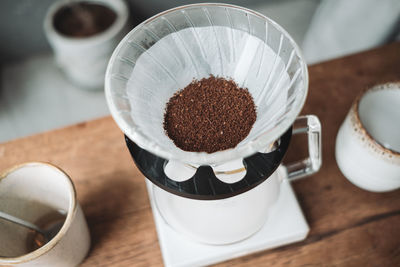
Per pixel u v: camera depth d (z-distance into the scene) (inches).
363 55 18.2
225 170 11.9
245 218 13.4
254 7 37.8
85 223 13.7
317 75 17.8
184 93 12.3
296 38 36.7
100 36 29.8
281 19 37.6
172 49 12.1
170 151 10.5
